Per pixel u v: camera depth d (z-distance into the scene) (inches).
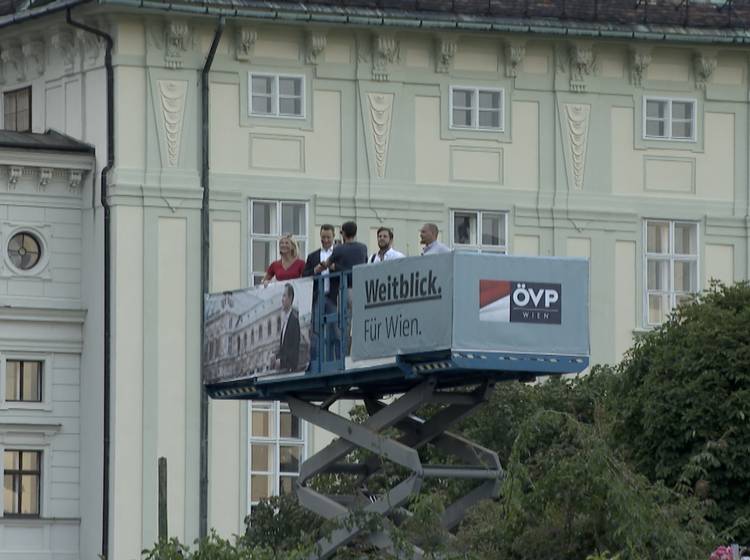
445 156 3395.7
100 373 3253.0
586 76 3457.2
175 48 3260.3
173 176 3257.9
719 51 3506.4
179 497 3243.1
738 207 3526.1
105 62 3248.0
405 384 2193.7
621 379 2549.2
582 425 2135.8
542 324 2053.4
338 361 2164.1
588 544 2111.2
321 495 2214.6
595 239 3457.2
